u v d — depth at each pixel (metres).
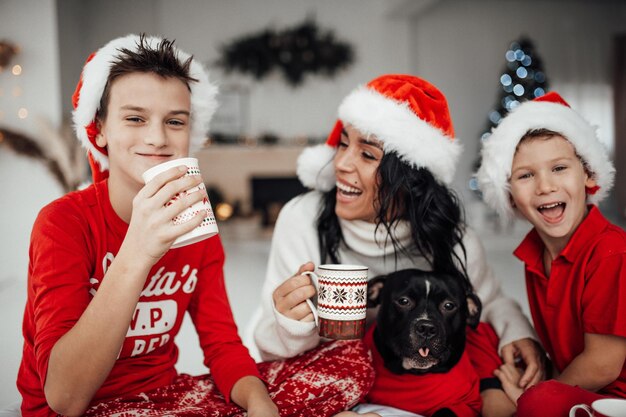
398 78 1.54
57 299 1.08
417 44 7.85
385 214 1.46
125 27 7.43
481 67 7.90
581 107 7.97
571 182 1.36
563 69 7.95
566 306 1.36
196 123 1.36
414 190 1.48
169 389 1.28
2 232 4.96
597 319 1.27
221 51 7.62
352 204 1.50
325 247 1.60
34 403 1.18
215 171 7.32
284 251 1.62
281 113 7.71
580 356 1.31
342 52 7.62
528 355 1.47
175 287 1.31
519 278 4.25
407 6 7.03
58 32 5.32
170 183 0.98
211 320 1.39
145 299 1.26
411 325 1.32
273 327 1.44
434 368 1.36
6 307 3.66
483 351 1.52
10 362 2.51
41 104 5.01
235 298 3.71
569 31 7.93
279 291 1.30
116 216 1.23
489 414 1.38
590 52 7.95
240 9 7.61
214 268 1.42
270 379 1.33
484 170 1.48
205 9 7.58
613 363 1.26
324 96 7.73
